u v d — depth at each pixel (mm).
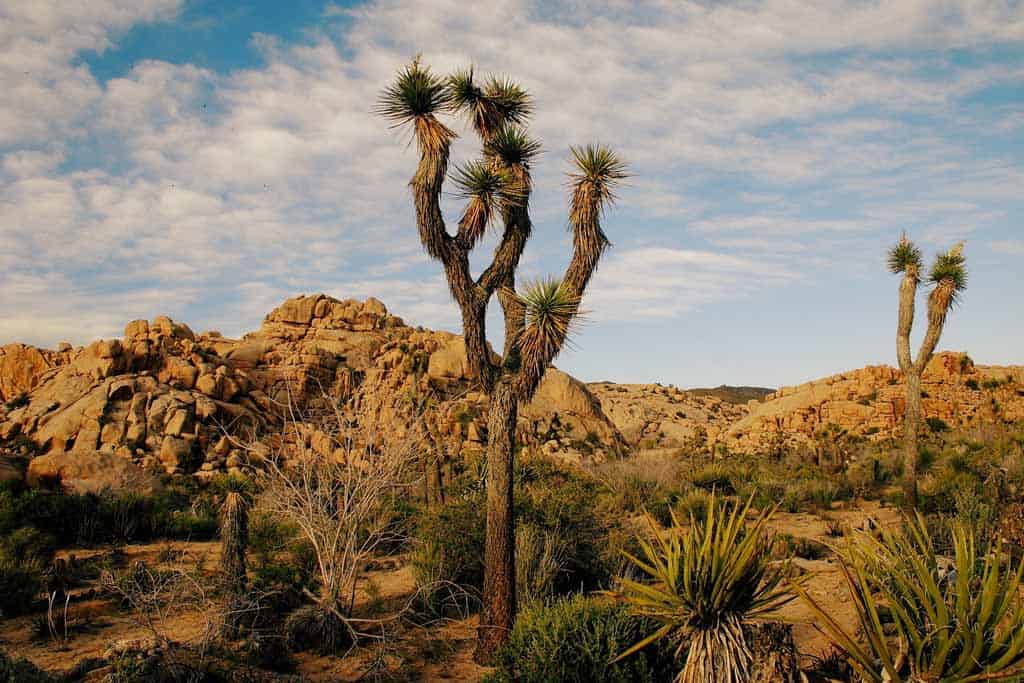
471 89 10508
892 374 62469
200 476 32781
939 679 3887
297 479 10883
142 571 11188
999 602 3953
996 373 62219
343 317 59250
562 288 9258
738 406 99500
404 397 12219
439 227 9383
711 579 4770
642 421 79188
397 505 15000
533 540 11883
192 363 44438
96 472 23391
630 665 6746
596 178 9617
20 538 14672
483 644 9188
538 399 51969
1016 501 12102
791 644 4887
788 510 20641
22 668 6824
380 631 9852
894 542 4992
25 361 48188
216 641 8352
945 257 16297
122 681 6770
